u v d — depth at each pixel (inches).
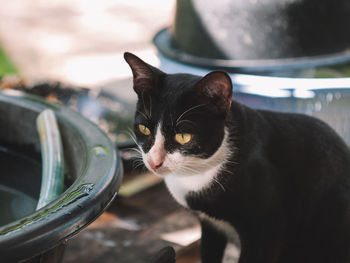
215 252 58.3
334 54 78.1
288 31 75.5
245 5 74.5
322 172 52.6
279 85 69.8
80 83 123.3
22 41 148.3
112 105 90.2
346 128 72.5
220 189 48.4
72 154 45.2
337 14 76.4
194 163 47.4
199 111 45.4
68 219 30.6
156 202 72.1
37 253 28.7
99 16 171.0
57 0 182.1
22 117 50.5
